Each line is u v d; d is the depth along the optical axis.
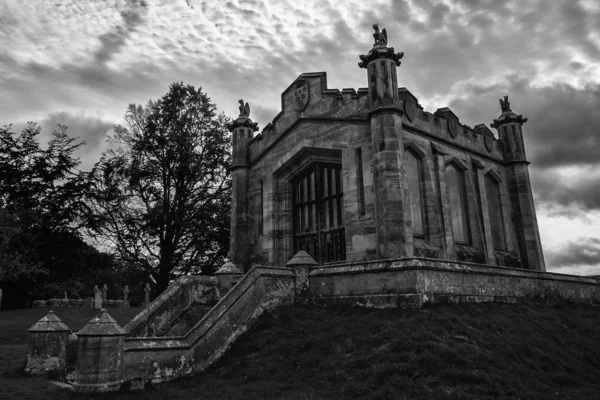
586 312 16.75
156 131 34.12
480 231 20.05
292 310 13.62
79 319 26.81
